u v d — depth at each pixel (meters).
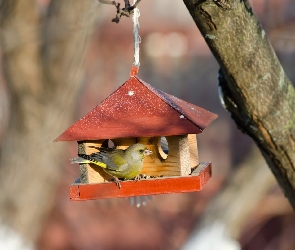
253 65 6.53
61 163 14.20
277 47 16.23
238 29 6.32
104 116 7.43
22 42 12.90
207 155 23.41
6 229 13.98
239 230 15.32
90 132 7.30
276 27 16.34
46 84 13.37
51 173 14.07
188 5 6.22
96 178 7.61
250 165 15.34
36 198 14.13
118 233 18.94
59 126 13.70
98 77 22.77
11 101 13.69
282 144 7.02
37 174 13.92
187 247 15.09
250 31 6.39
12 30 12.83
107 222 19.05
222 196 15.40
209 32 6.34
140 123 7.27
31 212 14.19
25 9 12.77
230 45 6.39
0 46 12.98
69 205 18.56
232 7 6.16
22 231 14.11
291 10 16.47
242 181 15.26
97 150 7.52
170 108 7.38
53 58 13.13
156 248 18.70
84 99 22.19
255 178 15.22
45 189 14.14
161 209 19.20
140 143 7.76
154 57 25.97
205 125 7.39
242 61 6.49
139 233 18.98
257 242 19.14
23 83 13.33
